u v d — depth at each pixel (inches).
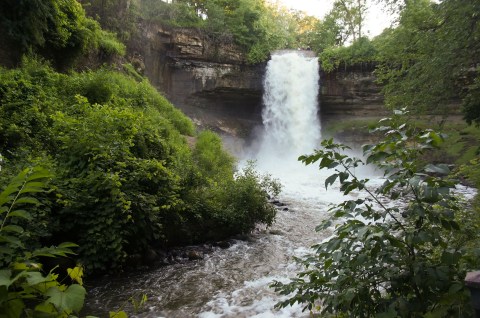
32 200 60.1
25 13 472.1
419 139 82.1
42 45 512.4
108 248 253.0
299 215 508.1
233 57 1111.0
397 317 82.7
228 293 250.5
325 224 95.9
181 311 221.3
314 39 1387.8
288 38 1528.1
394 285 80.7
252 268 304.8
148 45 979.3
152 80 996.6
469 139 818.8
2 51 459.5
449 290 72.7
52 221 244.7
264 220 409.7
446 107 420.2
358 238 84.4
